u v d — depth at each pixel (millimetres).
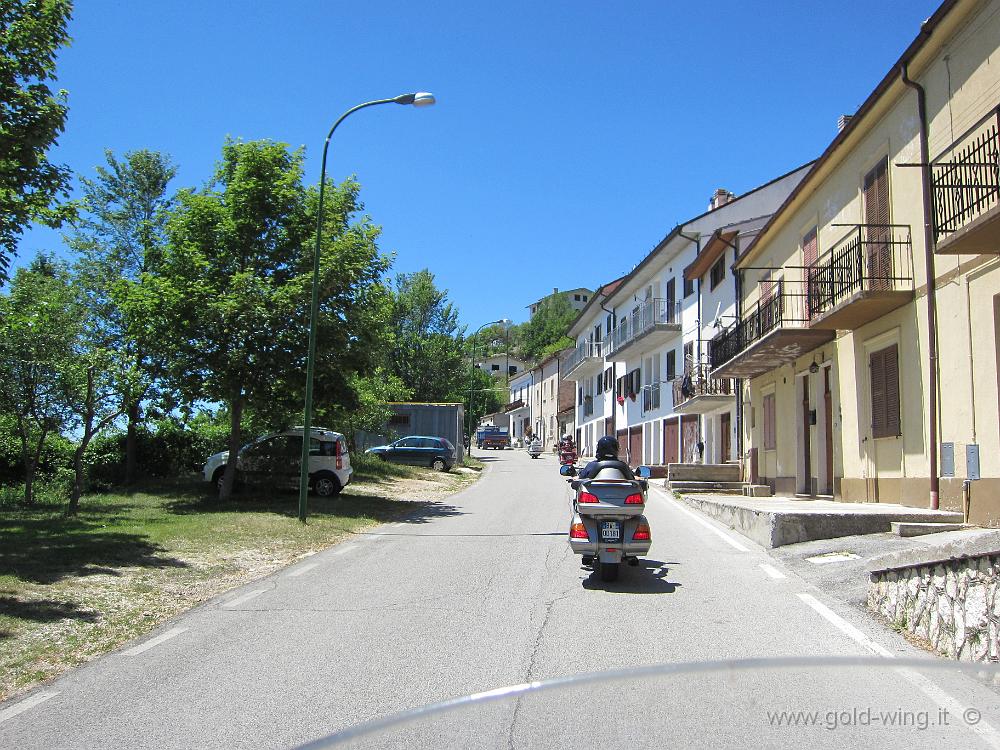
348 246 16969
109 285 17016
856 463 14477
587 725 4281
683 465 23438
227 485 17781
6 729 4402
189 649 6047
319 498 18922
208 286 16562
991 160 9891
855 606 7434
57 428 16047
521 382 84812
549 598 7910
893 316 12852
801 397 18250
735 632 6480
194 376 16859
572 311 104625
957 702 4652
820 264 16219
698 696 4754
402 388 38188
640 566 9812
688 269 29484
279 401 17734
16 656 5746
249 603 7727
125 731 4355
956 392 10945
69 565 9062
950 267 11109
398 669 5480
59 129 10844
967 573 5523
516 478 30891
